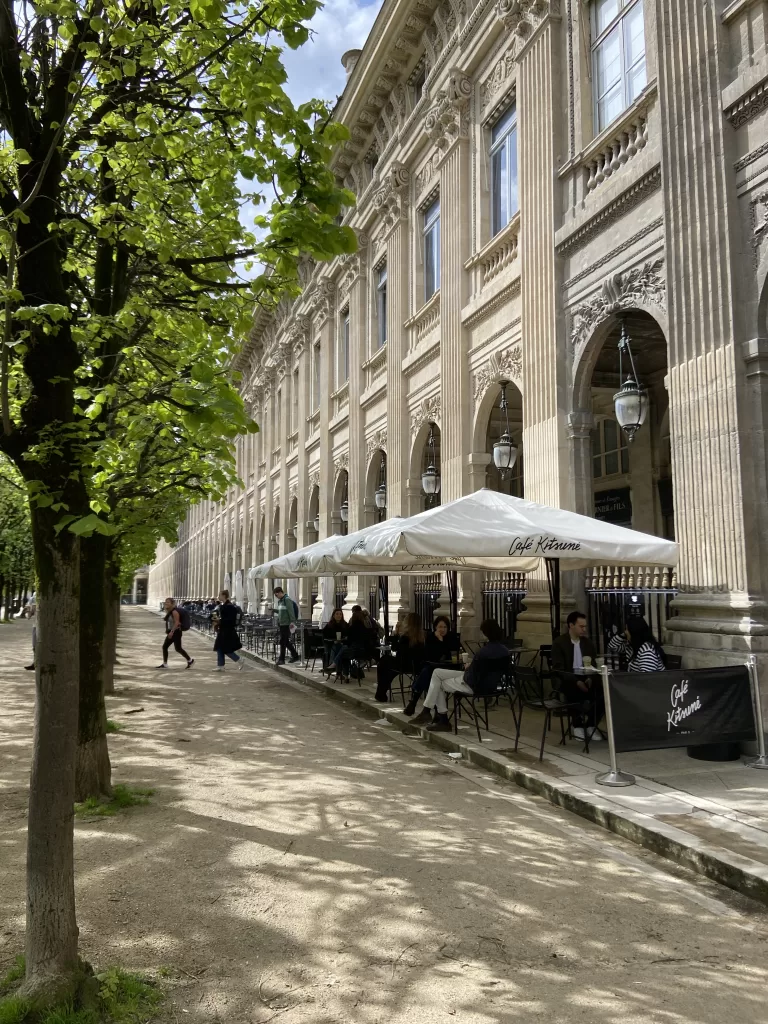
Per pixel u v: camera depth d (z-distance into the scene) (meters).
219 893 4.61
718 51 8.46
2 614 66.06
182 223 6.35
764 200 7.94
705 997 3.48
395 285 19.09
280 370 33.38
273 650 22.22
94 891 4.64
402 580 18.02
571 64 11.89
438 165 16.69
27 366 3.71
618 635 9.34
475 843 5.57
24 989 3.24
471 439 15.05
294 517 30.77
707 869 4.96
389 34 17.72
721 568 8.14
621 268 10.28
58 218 4.75
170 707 12.55
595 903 4.53
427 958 3.82
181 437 6.58
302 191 4.00
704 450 8.43
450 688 9.55
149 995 3.42
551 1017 3.29
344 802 6.64
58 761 3.41
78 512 3.59
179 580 72.00
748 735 7.14
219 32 4.53
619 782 6.71
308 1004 3.39
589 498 11.26
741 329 8.12
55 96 4.02
